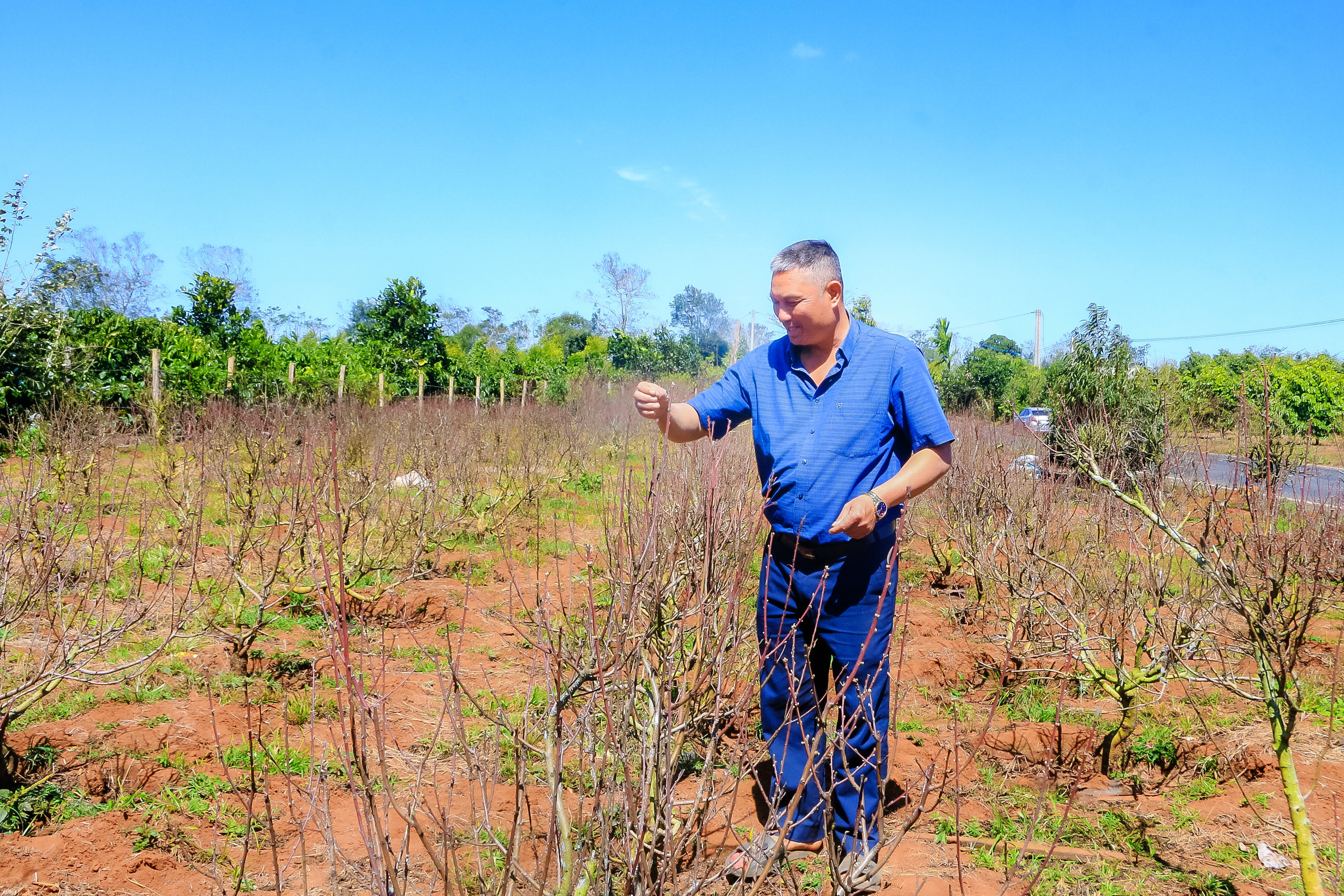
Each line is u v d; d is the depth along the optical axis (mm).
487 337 74438
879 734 2732
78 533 6133
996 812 3295
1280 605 2428
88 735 3654
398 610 5555
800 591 2779
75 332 14875
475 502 8422
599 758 2758
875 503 2521
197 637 4520
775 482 2793
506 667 4793
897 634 5738
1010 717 4234
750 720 3229
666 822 2014
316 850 2826
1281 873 2906
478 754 2648
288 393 15469
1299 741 4043
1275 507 2479
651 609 2264
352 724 1585
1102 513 4801
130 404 14633
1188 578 3818
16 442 7832
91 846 2777
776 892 2400
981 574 6016
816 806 2373
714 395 2992
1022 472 6641
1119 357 10930
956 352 31500
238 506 5367
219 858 2758
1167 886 2822
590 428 14547
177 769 3346
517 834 1765
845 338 2742
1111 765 3842
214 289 24469
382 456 7453
